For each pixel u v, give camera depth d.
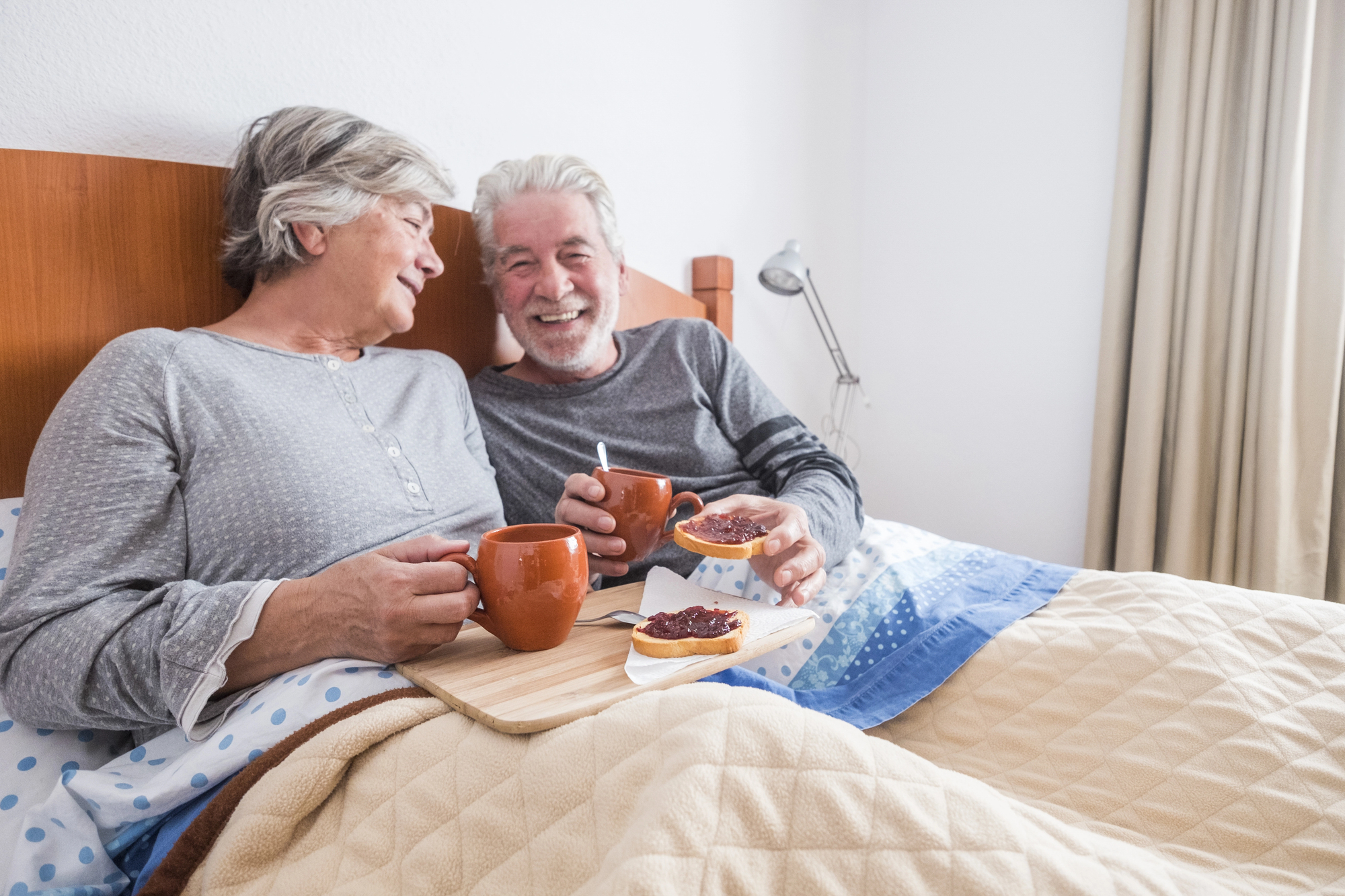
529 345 1.28
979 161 2.34
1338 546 1.74
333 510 0.84
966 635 0.94
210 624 0.67
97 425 0.76
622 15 1.70
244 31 1.11
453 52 1.38
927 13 2.43
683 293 1.88
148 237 1.00
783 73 2.20
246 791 0.60
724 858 0.45
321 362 0.97
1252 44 1.75
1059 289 2.20
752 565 1.01
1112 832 0.70
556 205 1.21
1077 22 2.12
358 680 0.70
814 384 2.48
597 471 0.93
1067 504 2.22
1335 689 0.75
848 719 0.87
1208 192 1.79
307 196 0.95
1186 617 0.87
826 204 2.45
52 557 0.71
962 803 0.50
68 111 0.96
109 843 0.67
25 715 0.70
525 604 0.71
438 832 0.55
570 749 0.55
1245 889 0.60
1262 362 1.74
